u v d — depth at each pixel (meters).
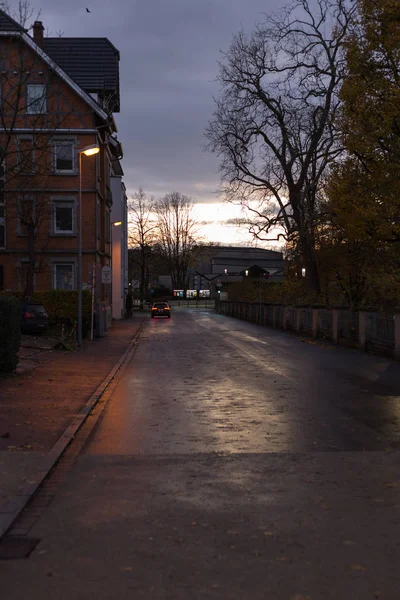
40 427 10.17
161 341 33.28
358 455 8.45
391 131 24.78
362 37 25.23
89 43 44.44
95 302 36.88
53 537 5.43
